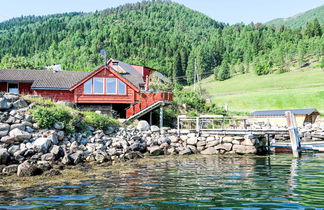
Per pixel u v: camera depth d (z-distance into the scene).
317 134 38.16
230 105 80.69
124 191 11.27
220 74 152.00
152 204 9.54
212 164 18.30
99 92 32.91
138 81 41.09
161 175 14.58
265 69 143.62
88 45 182.88
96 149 20.30
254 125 43.41
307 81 113.81
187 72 161.62
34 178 13.55
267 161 19.58
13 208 9.19
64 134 21.20
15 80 35.56
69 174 14.62
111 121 26.66
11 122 20.23
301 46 164.38
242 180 13.27
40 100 24.77
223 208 9.10
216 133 25.23
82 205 9.48
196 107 46.12
